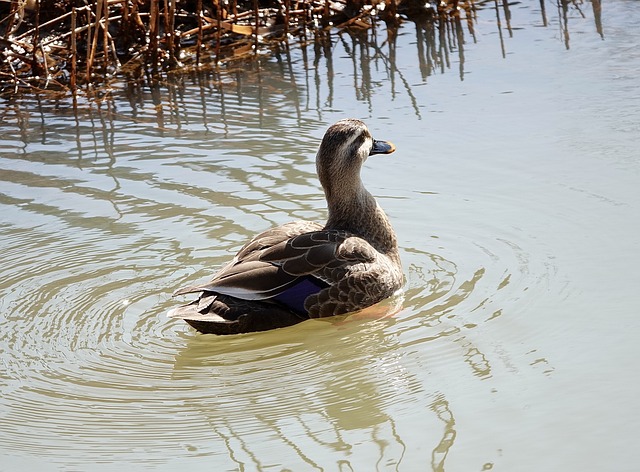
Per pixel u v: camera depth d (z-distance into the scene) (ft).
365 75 52.31
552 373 27.30
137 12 55.62
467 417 25.63
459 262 34.04
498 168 40.42
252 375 28.19
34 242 36.19
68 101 51.52
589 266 32.91
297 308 31.01
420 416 25.86
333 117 46.91
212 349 29.73
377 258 32.63
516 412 25.70
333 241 32.07
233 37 58.29
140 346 29.84
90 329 30.71
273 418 26.08
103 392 27.37
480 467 23.58
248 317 30.42
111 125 47.91
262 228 36.65
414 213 37.52
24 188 41.01
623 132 42.34
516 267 33.32
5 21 56.13
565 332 29.32
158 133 46.52
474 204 37.78
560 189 38.27
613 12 58.03
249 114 48.11
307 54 56.08
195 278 33.37
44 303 32.12
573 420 25.17
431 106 47.21
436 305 31.60
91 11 56.08
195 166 42.60
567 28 56.13
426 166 41.22
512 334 29.50
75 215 38.27
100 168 42.88
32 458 24.52
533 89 48.03
